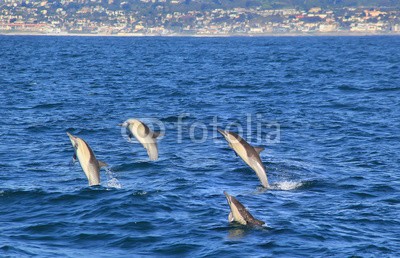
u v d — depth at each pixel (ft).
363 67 576.20
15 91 353.72
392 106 295.69
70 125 235.81
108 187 145.89
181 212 128.88
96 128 229.86
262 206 134.31
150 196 138.41
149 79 446.60
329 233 118.21
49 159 177.99
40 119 249.55
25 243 111.96
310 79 444.96
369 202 138.82
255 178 157.99
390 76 471.62
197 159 178.91
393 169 169.07
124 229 119.03
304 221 124.47
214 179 156.35
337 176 160.56
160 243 112.37
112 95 340.80
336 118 258.16
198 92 357.82
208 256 106.73
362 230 120.67
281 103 308.60
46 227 120.16
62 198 137.49
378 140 210.38
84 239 114.42
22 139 207.31
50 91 357.41
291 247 110.93
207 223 122.21
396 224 124.47
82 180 154.10
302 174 162.40
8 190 143.23
